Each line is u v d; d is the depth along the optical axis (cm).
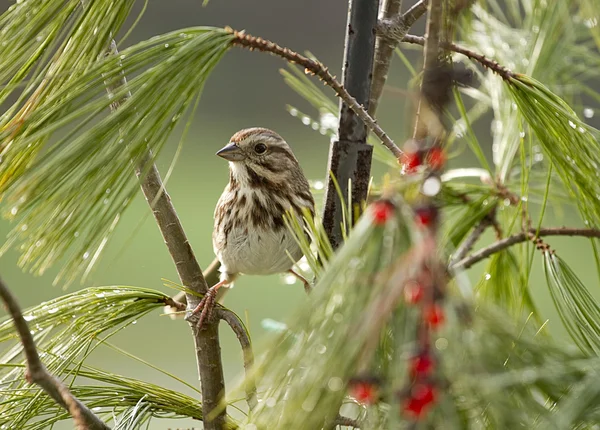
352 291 276
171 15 2686
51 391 416
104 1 438
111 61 411
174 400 564
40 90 443
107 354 1652
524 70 720
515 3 772
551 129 509
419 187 295
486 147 2002
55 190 383
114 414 544
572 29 714
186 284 570
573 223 1419
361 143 516
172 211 561
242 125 2509
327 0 2781
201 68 413
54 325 526
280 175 840
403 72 2141
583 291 541
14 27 443
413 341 258
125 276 1759
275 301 1758
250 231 835
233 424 554
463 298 273
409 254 264
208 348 552
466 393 255
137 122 396
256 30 2745
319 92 710
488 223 656
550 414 277
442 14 338
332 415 309
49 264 388
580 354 294
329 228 518
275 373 286
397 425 251
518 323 301
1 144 408
